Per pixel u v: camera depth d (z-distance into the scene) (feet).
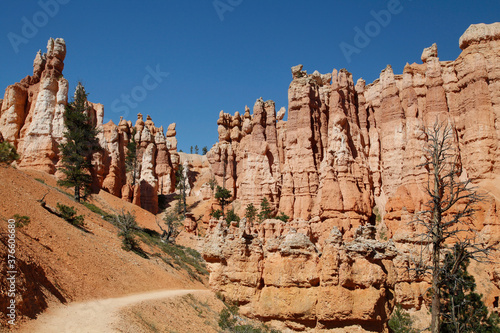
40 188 163.32
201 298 120.78
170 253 189.37
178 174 412.98
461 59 239.71
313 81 294.66
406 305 136.26
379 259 112.27
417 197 220.02
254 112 320.09
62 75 266.16
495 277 166.81
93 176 266.36
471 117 225.76
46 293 82.48
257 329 109.60
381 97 271.28
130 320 86.07
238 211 309.01
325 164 258.78
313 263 111.34
